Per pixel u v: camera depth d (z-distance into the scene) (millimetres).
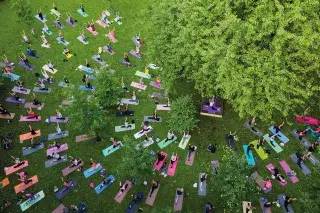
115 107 39094
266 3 26719
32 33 45625
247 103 29844
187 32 29938
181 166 35062
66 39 45625
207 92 34250
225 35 28172
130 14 49344
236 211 30594
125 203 32344
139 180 31656
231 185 29250
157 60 35938
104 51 44531
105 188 33219
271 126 38094
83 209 31766
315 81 30406
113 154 35562
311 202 27531
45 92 40000
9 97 39281
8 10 48625
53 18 48094
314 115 39031
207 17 29781
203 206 32500
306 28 25703
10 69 41781
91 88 40594
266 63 26797
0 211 31281
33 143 35250
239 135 37531
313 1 25594
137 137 36906
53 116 38000
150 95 40531
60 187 33000
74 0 50812
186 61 31750
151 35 37125
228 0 28359
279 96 28297
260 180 34250
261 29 26688
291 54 27281
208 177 34438
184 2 30688
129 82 41656
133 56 44375
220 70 27953
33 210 31562
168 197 32906
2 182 32938
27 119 37500
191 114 35781
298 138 37469
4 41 44750
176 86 40562
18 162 34094
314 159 35781
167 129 37781
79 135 36562
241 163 29453
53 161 34438
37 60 43000
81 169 34188
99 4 50469
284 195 33406
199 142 36812
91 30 46781
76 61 43250
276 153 36375
